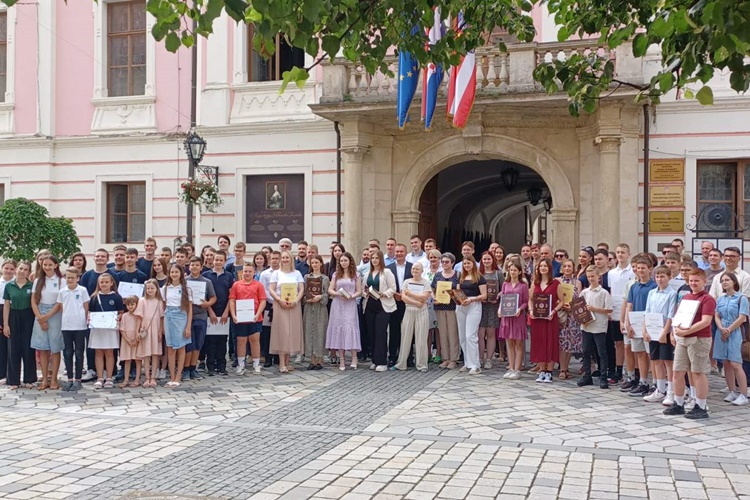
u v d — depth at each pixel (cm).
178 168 1903
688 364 909
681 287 1063
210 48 1869
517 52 1527
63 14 1986
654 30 534
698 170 1573
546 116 1614
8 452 740
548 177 1633
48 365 1134
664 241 1565
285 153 1816
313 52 527
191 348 1175
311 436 804
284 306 1231
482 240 3362
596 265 1119
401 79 1341
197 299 1177
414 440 785
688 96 604
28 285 1116
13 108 2009
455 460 707
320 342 1272
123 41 1964
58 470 678
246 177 1856
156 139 1912
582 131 1605
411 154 1734
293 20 480
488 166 2211
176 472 670
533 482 640
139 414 923
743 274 1055
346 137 1692
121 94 1967
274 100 1827
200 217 1873
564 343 1158
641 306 1033
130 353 1110
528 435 804
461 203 2812
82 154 1972
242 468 682
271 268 1288
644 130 1573
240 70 1852
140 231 1964
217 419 891
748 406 967
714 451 745
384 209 1744
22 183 2000
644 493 612
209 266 1259
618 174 1548
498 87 1541
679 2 518
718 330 986
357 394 1043
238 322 1202
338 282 1259
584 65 714
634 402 990
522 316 1173
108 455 729
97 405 982
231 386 1114
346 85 1645
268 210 1844
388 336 1314
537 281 1142
